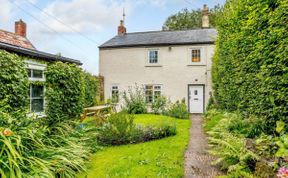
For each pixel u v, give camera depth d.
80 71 8.93
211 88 15.34
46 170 3.00
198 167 4.19
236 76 6.25
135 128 6.88
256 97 4.62
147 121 10.32
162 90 16.22
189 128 8.75
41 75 7.61
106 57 17.44
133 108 14.10
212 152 4.33
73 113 8.38
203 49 15.53
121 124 6.59
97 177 3.88
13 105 5.07
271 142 3.71
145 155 5.05
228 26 6.52
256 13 3.95
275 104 3.79
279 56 3.23
